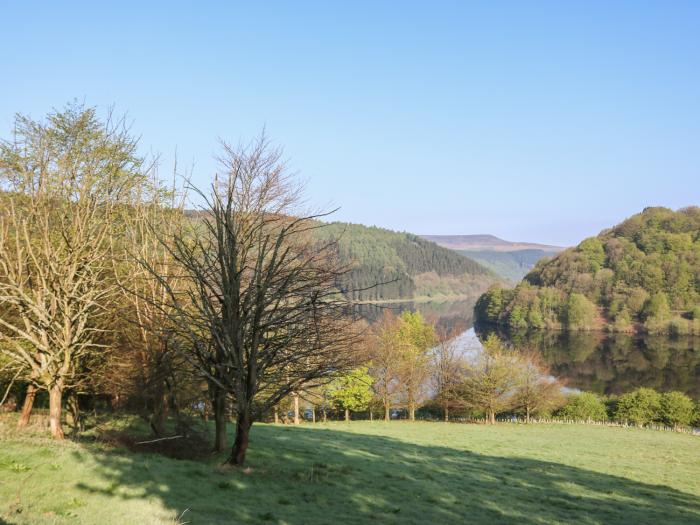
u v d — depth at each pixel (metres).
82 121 26.17
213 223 24.22
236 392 19.30
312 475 20.70
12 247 24.50
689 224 181.12
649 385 94.19
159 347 22.97
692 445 47.19
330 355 21.05
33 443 17.77
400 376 65.56
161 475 16.75
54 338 22.16
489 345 68.31
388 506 18.17
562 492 24.50
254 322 19.55
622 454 39.94
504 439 46.06
